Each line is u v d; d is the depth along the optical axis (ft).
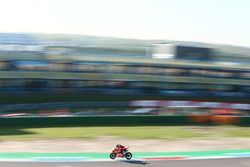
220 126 451.12
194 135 390.83
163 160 279.08
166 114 491.31
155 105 514.68
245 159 295.48
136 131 398.83
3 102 638.12
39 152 291.79
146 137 369.91
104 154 289.74
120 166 257.96
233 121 465.06
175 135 385.50
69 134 370.94
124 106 541.75
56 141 336.49
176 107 502.38
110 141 344.49
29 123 407.85
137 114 488.44
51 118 413.39
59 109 521.65
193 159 287.07
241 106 520.01
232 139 378.94
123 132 390.01
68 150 302.04
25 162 261.65
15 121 403.34
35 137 351.25
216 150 321.93
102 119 428.15
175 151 311.68
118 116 433.89
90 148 311.88
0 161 261.65
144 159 279.08
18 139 339.98
